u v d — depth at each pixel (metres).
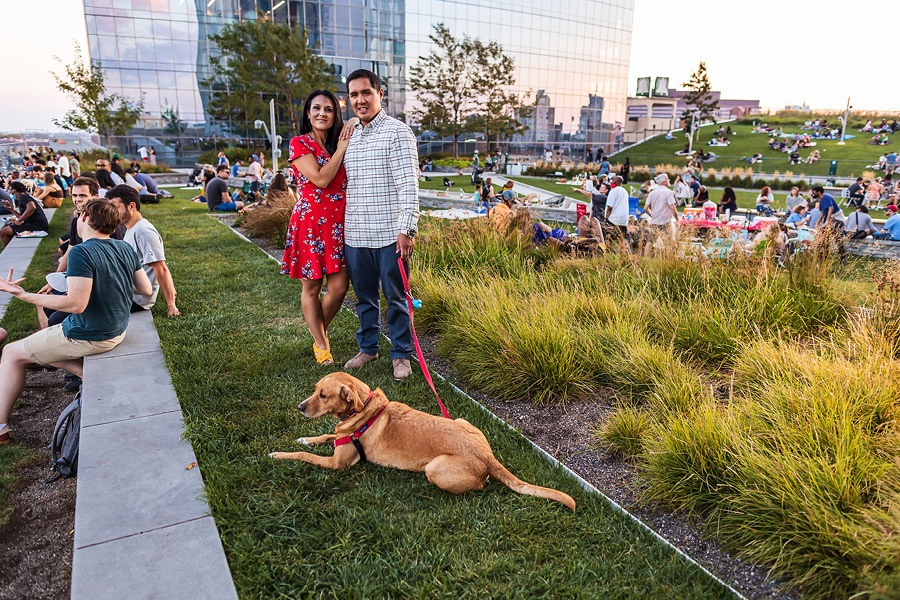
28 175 20.69
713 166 41.69
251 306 5.94
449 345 4.81
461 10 39.91
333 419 3.49
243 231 11.48
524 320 4.57
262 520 2.52
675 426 3.04
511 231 8.48
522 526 2.55
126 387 3.75
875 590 2.00
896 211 12.80
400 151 3.89
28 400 4.27
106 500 2.58
